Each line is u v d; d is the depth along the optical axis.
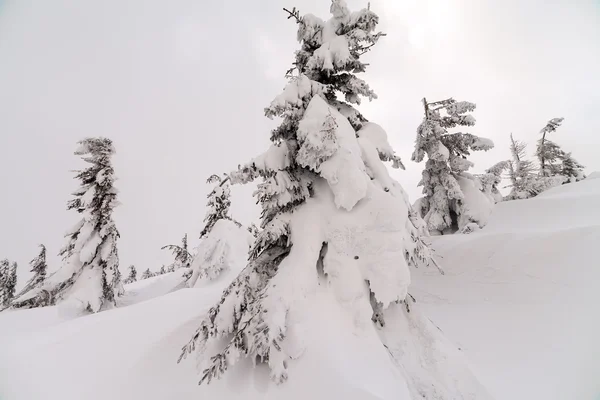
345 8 7.96
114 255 18.11
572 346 6.73
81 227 18.12
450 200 17.25
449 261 12.02
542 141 29.03
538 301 8.45
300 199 6.72
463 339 7.90
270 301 4.95
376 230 5.81
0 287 31.88
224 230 18.45
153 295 21.62
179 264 30.58
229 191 21.91
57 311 15.03
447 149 16.11
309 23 8.37
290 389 4.34
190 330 7.23
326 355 4.55
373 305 5.97
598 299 7.66
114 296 18.41
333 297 5.47
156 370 5.90
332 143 5.91
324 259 5.88
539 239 10.32
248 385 4.66
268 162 6.25
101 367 6.20
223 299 5.84
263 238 6.06
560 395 5.57
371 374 4.52
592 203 12.83
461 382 5.10
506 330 7.85
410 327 6.02
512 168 28.36
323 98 7.33
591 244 9.05
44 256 28.02
